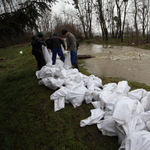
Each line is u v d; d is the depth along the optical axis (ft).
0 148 6.42
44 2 10.34
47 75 11.57
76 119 7.03
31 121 7.61
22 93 11.32
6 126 7.86
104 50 31.86
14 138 6.75
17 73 16.97
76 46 13.26
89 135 5.92
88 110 7.61
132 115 5.22
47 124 7.04
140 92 7.09
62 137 6.06
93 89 8.45
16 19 9.60
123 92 7.49
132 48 32.48
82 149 5.32
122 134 5.02
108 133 5.74
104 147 5.27
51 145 5.77
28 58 26.45
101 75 13.00
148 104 6.25
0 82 15.37
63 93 8.32
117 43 46.42
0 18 9.36
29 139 6.40
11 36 10.18
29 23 10.37
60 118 7.28
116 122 5.12
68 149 5.42
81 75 10.25
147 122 5.20
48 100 9.21
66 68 12.67
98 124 6.12
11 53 38.88
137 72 13.16
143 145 3.83
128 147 4.06
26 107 9.12
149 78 11.28
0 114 9.25
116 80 11.22
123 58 20.38
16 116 8.49
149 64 15.74
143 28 69.41
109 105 6.56
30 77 14.51
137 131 4.82
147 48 30.14
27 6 10.16
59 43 14.21
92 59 21.20
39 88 11.37
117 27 66.64
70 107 8.09
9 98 11.16
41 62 14.35
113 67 15.65
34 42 13.35
